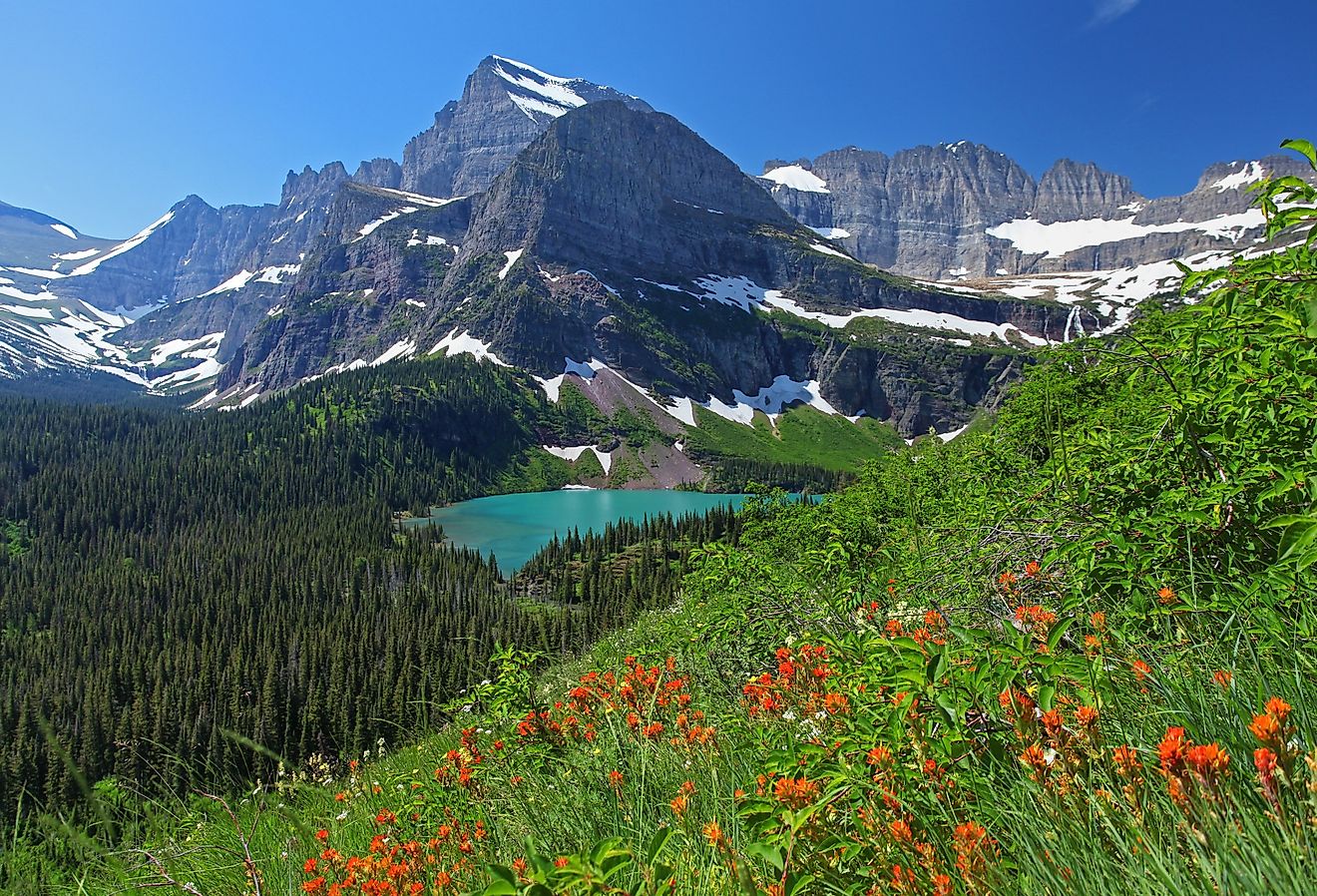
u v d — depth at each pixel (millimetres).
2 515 139250
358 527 148000
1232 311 3951
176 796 5004
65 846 4000
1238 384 3846
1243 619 2986
